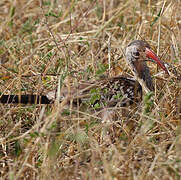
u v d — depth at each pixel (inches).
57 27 598.9
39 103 431.2
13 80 455.2
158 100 476.7
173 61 498.0
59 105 401.1
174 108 449.7
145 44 482.6
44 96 442.3
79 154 394.0
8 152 410.9
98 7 627.5
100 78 476.1
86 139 400.2
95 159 380.2
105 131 414.6
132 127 431.2
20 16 639.8
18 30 608.7
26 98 438.3
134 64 485.1
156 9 616.4
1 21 639.1
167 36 556.4
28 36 573.9
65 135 408.2
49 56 507.8
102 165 372.8
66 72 438.6
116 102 449.1
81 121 411.8
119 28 598.9
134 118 446.6
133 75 520.1
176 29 565.9
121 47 533.0
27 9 663.8
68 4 620.4
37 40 543.8
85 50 539.5
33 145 393.4
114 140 417.1
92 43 550.6
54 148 370.0
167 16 585.0
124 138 403.5
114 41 565.3
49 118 395.2
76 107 433.1
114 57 541.0
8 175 375.6
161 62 475.8
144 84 476.7
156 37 570.6
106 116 433.4
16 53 543.2
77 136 392.8
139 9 620.1
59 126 406.6
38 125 388.5
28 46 556.4
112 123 424.5
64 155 403.2
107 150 396.2
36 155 391.5
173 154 383.2
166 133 416.5
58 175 370.3
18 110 445.4
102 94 445.4
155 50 544.1
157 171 357.7
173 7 576.1
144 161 377.4
